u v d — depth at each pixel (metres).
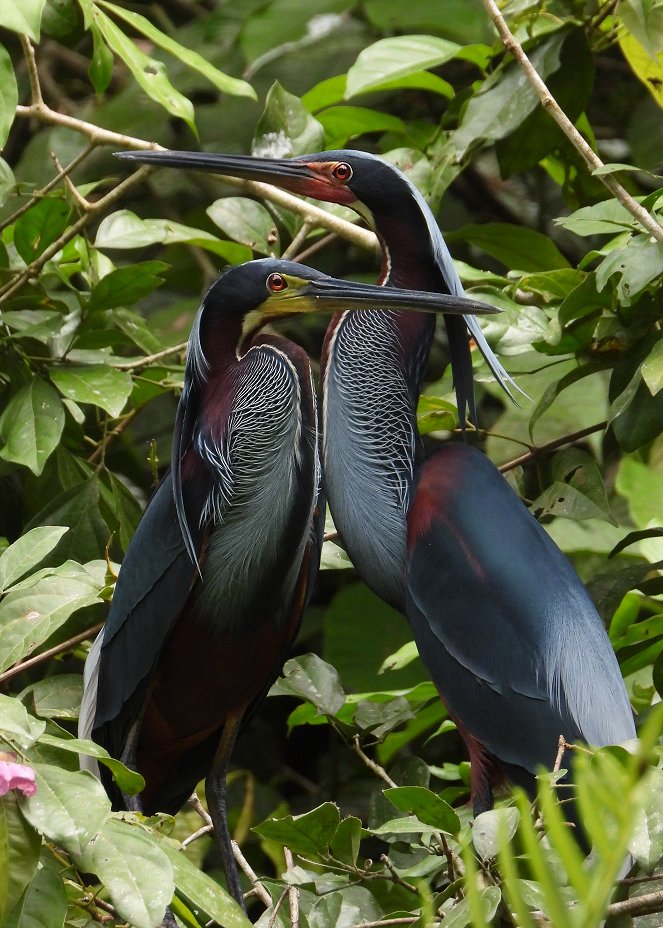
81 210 8.30
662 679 8.12
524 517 8.10
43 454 8.17
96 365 8.23
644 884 7.95
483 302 8.14
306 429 8.11
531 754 8.05
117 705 8.11
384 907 8.06
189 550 8.07
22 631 7.92
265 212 8.38
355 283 8.09
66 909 7.76
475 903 5.43
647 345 8.14
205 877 7.80
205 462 8.09
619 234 8.30
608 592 8.17
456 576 8.08
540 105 8.36
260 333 8.13
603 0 8.34
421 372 8.19
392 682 8.48
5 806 7.74
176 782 8.22
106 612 8.23
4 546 8.19
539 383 8.43
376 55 8.38
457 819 7.84
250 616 8.12
